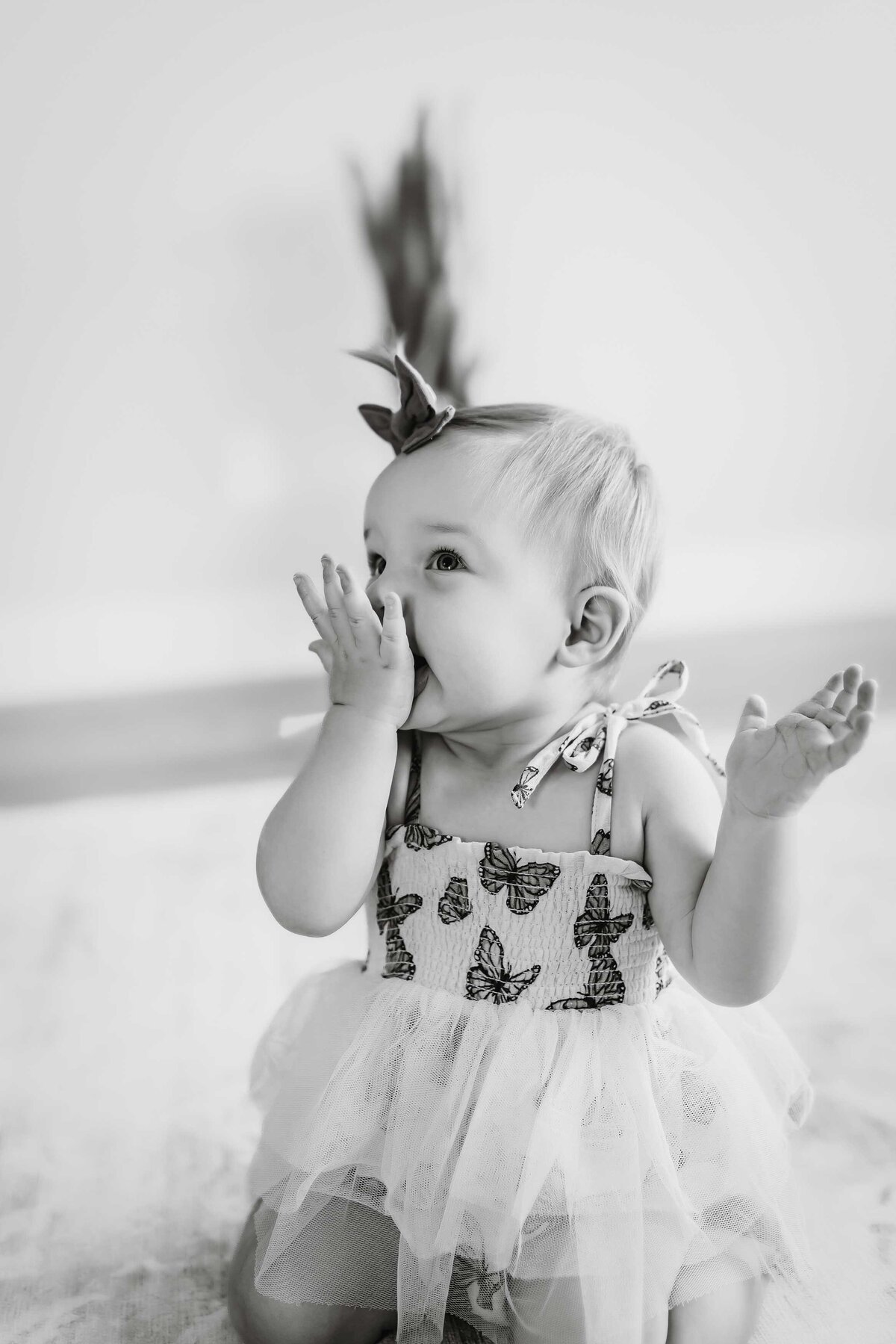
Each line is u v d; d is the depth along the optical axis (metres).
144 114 3.64
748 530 4.15
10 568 3.79
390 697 0.83
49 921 1.68
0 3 3.49
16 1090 1.22
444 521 0.83
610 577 0.87
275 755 2.49
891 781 2.09
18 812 2.20
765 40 3.86
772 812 0.73
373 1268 0.83
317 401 3.84
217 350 3.78
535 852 0.83
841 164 3.93
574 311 4.02
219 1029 1.34
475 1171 0.76
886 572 3.70
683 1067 0.83
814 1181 1.02
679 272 3.98
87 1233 1.00
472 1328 0.86
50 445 3.75
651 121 3.88
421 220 3.86
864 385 4.04
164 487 3.80
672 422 4.09
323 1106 0.82
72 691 3.03
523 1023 0.81
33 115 3.58
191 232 3.73
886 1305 0.88
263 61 3.68
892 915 1.56
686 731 0.90
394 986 0.86
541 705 0.86
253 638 3.43
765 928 0.75
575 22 3.82
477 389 4.00
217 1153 1.11
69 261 3.68
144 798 2.26
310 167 3.78
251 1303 0.83
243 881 1.81
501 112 3.87
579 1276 0.75
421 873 0.86
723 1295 0.80
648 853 0.84
